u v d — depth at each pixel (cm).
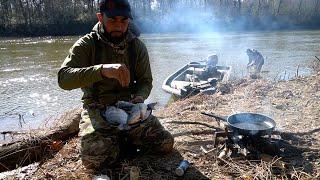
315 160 349
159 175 328
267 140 357
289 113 516
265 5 5322
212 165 346
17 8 4672
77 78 305
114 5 319
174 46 2509
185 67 1237
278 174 323
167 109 620
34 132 481
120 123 328
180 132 431
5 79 1426
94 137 333
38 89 1227
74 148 407
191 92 798
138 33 357
